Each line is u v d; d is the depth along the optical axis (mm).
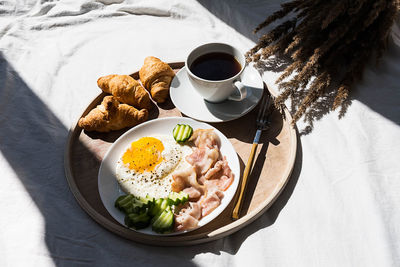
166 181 705
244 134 759
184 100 790
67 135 807
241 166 726
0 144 795
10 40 970
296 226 687
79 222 690
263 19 982
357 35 813
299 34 793
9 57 941
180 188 684
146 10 1020
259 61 888
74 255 667
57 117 837
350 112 794
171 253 663
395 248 665
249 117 778
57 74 909
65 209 707
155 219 648
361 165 731
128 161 718
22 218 709
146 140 735
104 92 816
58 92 877
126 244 668
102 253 665
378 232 671
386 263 649
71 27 1006
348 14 777
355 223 683
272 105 773
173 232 645
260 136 754
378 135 766
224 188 682
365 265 652
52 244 676
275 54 896
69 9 1033
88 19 1014
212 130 727
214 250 667
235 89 751
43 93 873
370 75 837
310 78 801
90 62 928
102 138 771
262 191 696
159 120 756
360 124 778
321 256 662
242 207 682
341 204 700
